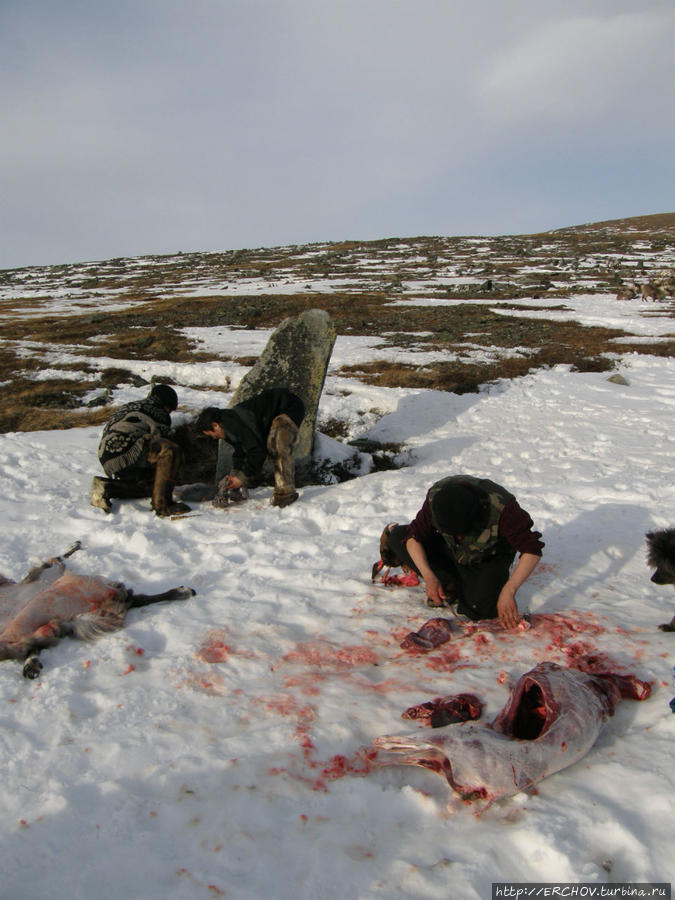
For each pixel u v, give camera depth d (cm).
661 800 246
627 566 488
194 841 240
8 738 298
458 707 310
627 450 834
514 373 1355
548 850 228
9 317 2811
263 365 764
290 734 295
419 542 403
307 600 438
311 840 240
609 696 307
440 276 4400
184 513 610
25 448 805
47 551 520
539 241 7450
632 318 2228
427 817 251
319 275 4775
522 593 444
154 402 657
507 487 696
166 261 7525
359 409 1090
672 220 9219
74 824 248
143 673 354
